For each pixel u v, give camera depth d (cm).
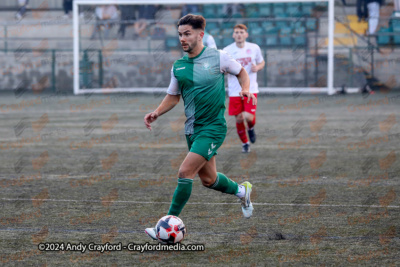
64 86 7306
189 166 1253
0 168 2269
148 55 6938
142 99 6156
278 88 6706
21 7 7725
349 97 6194
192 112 1287
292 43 6806
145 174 2133
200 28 1271
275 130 3538
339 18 6950
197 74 1267
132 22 6962
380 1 6912
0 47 7475
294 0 6400
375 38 6894
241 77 1294
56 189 1859
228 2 6512
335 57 6775
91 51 6912
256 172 2169
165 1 6669
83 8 6988
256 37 6819
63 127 3738
